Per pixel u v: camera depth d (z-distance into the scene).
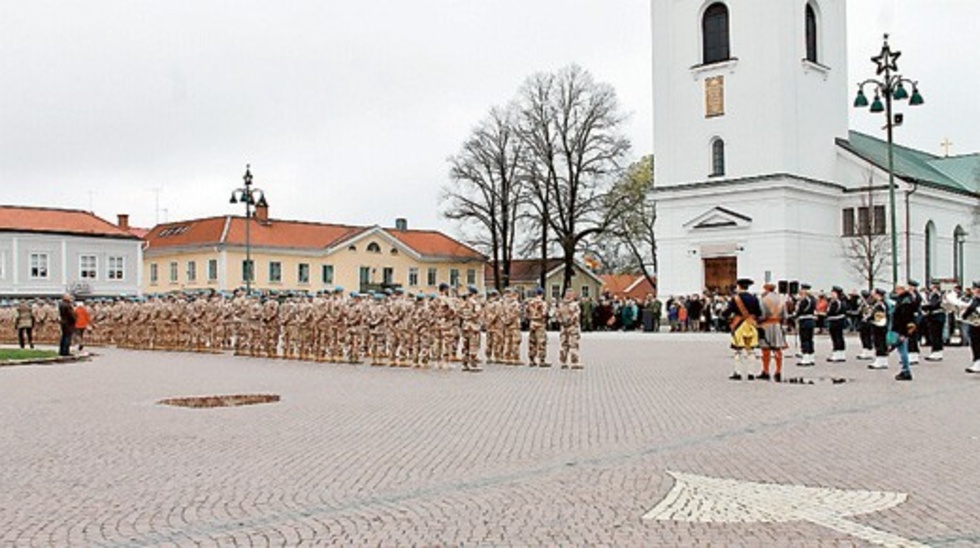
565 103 68.62
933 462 11.30
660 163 59.31
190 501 9.58
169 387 21.53
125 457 12.15
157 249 70.69
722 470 10.92
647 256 81.19
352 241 72.00
